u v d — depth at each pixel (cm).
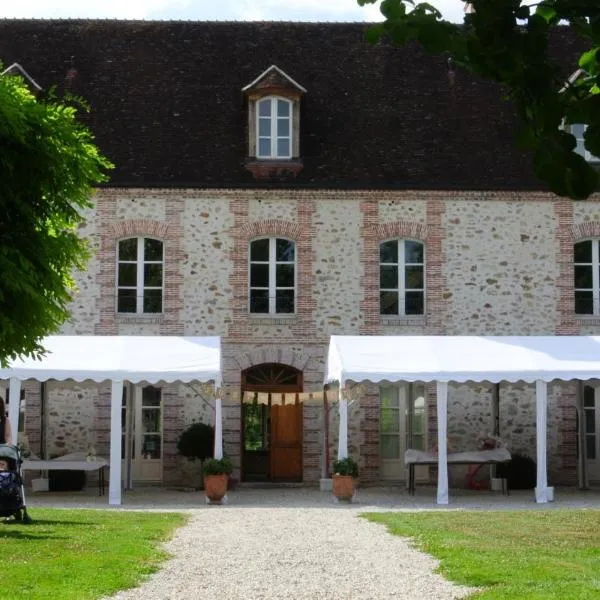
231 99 2614
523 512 1733
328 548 1245
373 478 2428
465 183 2475
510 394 2452
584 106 374
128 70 2662
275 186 2459
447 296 2466
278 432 2473
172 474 2412
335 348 2156
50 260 1285
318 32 2775
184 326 2439
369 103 2623
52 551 1154
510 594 898
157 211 2455
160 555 1159
